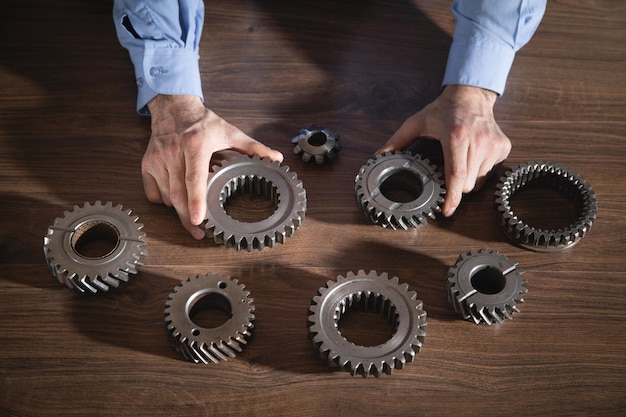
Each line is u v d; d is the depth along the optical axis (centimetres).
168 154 120
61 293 116
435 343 113
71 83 135
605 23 147
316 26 144
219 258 119
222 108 133
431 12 147
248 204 125
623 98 138
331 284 114
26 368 110
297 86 136
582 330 115
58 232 117
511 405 109
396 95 136
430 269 119
